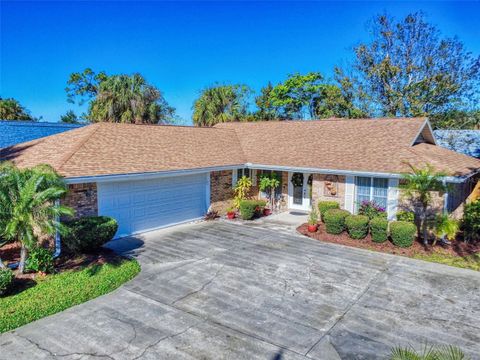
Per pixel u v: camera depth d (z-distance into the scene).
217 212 17.56
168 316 7.53
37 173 9.36
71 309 7.79
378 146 15.86
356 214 15.06
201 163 16.08
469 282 9.48
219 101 35.25
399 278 9.73
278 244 12.86
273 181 18.34
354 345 6.53
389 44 29.25
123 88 34.44
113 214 13.21
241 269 10.33
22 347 6.36
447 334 6.94
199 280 9.49
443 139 25.22
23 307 7.59
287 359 6.09
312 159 16.45
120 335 6.77
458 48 26.89
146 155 14.91
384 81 29.59
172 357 6.09
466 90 27.14
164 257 11.37
